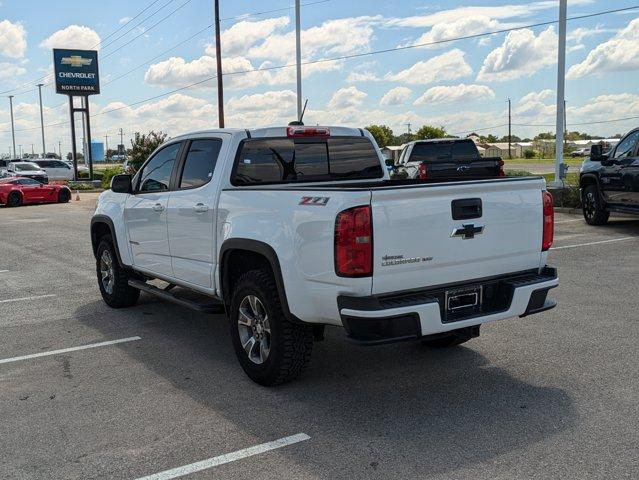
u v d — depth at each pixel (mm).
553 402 4629
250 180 5660
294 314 4648
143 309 7824
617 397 4684
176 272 6273
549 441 4004
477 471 3654
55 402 4859
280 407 4664
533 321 6754
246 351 5188
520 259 4906
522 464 3723
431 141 18297
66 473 3758
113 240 7402
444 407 4594
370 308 4133
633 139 13102
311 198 4445
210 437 4191
